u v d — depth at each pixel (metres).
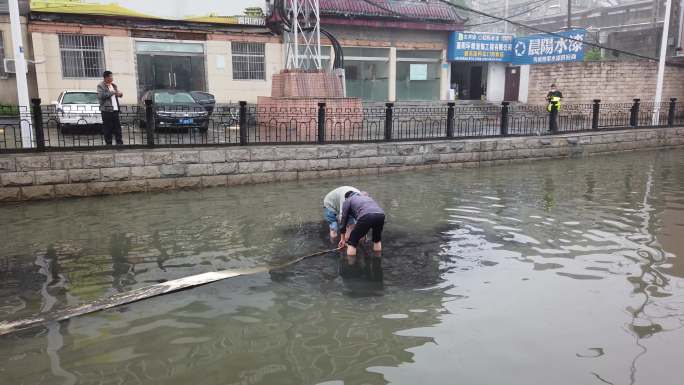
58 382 3.48
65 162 8.83
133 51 17.75
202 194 9.43
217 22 18.78
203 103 16.39
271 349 3.93
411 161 11.92
